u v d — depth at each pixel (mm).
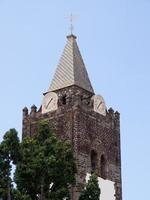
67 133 139000
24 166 112750
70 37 151875
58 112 142125
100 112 145500
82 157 137250
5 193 110000
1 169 110938
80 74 146375
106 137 145000
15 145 111688
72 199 131875
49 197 112688
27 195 110375
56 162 112688
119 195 142875
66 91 143375
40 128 117188
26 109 147750
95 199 118500
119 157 146500
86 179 136000
